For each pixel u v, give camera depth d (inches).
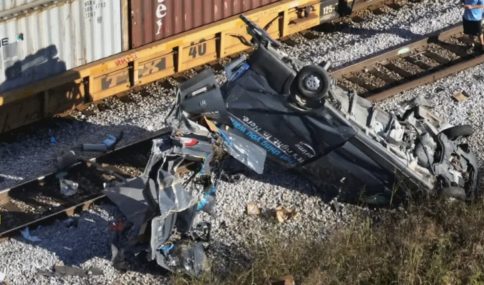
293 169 2310.5
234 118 2214.6
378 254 2094.0
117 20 2600.9
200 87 2188.7
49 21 2466.8
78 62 2573.8
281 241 2121.1
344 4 3038.9
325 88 2124.8
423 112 2361.0
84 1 2509.8
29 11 2415.1
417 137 2292.1
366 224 2150.6
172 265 2033.7
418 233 2128.4
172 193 2009.1
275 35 2945.4
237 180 2319.1
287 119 2192.4
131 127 2532.0
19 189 2283.5
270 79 2165.4
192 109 2183.8
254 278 2011.6
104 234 2153.1
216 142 2156.7
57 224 2182.6
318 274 1985.7
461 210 2213.3
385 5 3213.6
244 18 2208.4
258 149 2233.0
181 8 2701.8
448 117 2603.3
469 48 2977.4
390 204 2255.2
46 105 2536.9
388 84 2795.3
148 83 2751.0
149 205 2020.2
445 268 2062.0
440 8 3191.4
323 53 2920.8
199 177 2074.3
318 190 2320.4
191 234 2110.0
